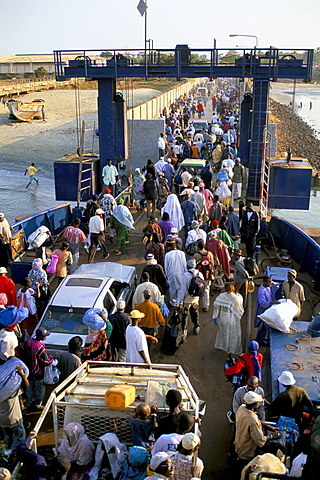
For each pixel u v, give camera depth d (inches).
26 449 216.2
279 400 251.3
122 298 400.2
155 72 695.1
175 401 224.5
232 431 295.7
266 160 701.3
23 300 360.8
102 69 705.6
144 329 358.9
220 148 901.2
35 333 308.0
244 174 717.3
